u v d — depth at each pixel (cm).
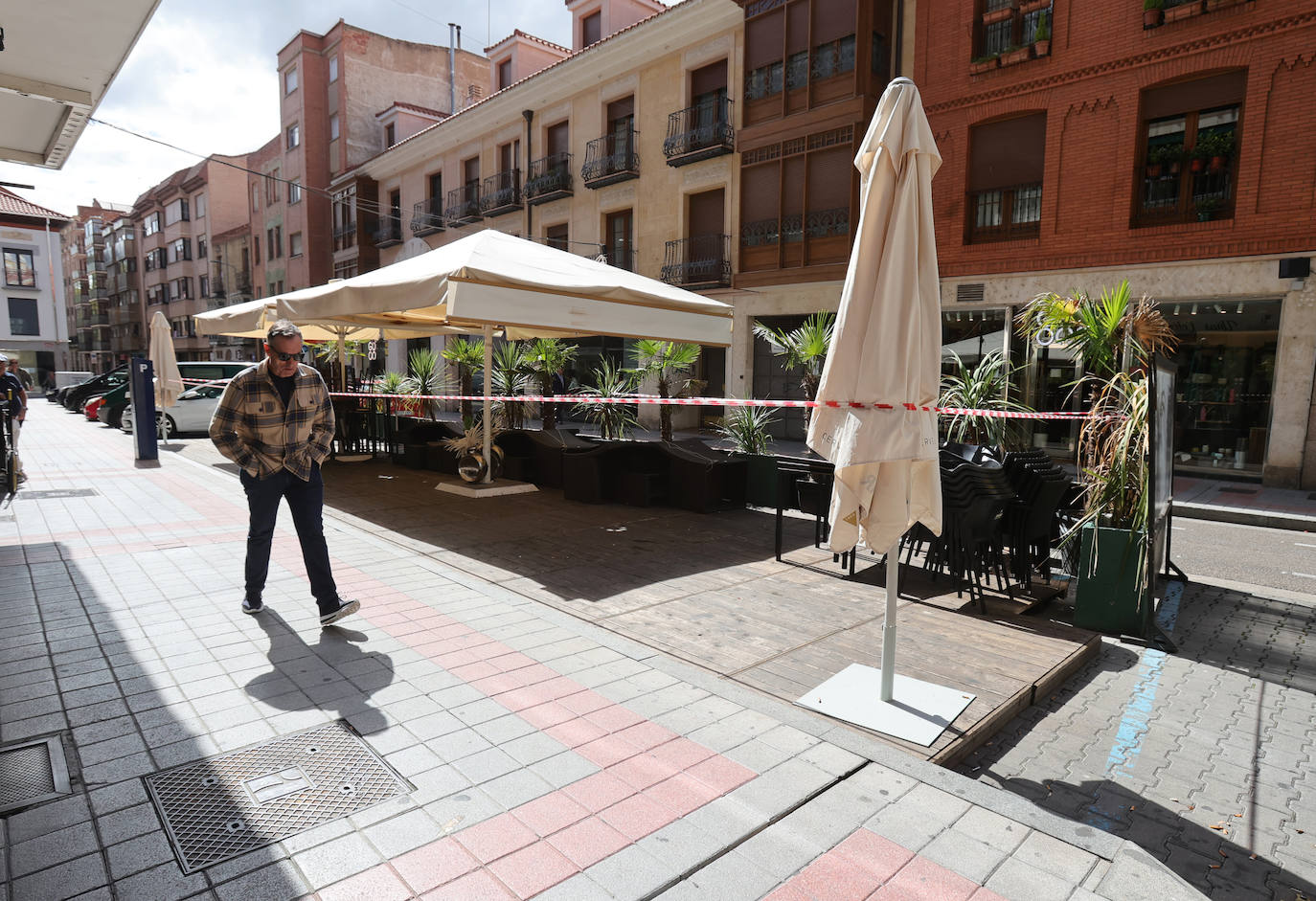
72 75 561
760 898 212
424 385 1324
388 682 356
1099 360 544
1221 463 1246
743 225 1864
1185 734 347
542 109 2386
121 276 6262
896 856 232
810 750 298
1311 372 1129
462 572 557
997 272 1432
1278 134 1129
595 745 298
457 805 255
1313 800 295
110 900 206
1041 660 405
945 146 1494
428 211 2917
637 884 217
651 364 927
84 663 373
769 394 1873
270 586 510
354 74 3338
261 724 311
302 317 898
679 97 1986
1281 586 637
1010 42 1405
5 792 258
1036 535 534
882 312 304
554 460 954
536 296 715
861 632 443
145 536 658
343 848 231
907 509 323
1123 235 1283
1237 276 1178
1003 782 304
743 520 769
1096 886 220
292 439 417
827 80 1659
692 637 427
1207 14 1173
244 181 4716
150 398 1189
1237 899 238
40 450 1375
